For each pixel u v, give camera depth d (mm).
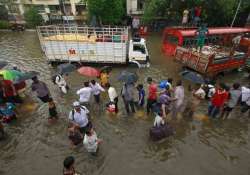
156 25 28359
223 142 8812
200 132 9320
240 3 23422
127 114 10344
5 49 21062
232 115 10562
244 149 8492
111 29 16453
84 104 10602
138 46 16375
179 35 15281
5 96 10664
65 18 34406
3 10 33375
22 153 8156
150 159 7902
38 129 9398
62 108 10875
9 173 7336
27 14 31453
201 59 12883
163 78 14305
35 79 10203
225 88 9250
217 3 24219
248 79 14609
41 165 7633
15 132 9219
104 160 7816
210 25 27016
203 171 7445
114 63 16078
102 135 9055
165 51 17422
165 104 9195
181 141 8781
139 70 15594
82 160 7797
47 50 15547
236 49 16734
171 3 25328
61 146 8453
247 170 7520
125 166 7605
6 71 11133
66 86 12383
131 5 32750
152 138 8703
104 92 12266
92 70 11852
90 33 16812
